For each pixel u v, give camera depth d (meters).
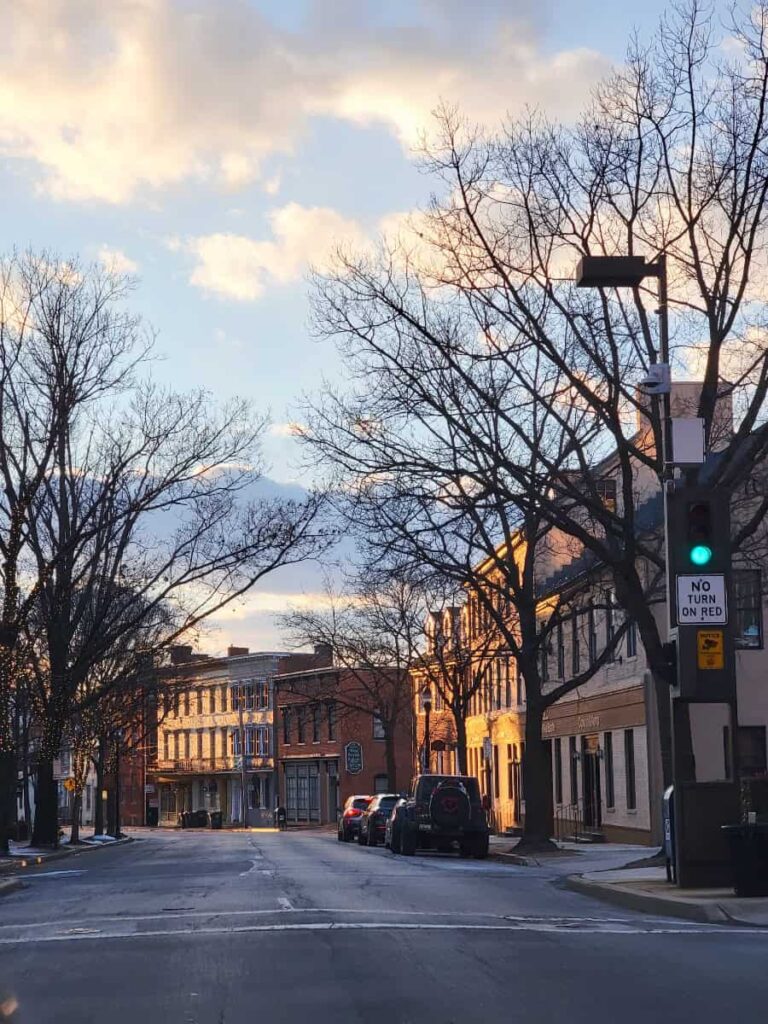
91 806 110.06
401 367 24.70
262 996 10.10
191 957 12.34
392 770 63.62
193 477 40.41
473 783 35.84
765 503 23.27
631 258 19.83
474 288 23.83
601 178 23.92
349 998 9.93
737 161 23.12
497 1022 8.88
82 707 44.12
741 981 10.58
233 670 107.44
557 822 50.84
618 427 23.19
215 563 40.34
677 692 18.27
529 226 24.14
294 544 40.56
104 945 13.54
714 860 18.61
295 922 15.17
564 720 49.47
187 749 113.06
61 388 38.09
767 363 22.61
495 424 29.58
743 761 37.38
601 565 30.14
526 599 34.53
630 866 26.70
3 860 36.09
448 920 15.53
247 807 103.12
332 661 94.19
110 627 45.47
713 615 18.05
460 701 48.38
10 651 37.19
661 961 11.78
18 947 13.73
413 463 24.89
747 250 22.16
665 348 19.72
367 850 40.84
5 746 38.00
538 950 12.62
